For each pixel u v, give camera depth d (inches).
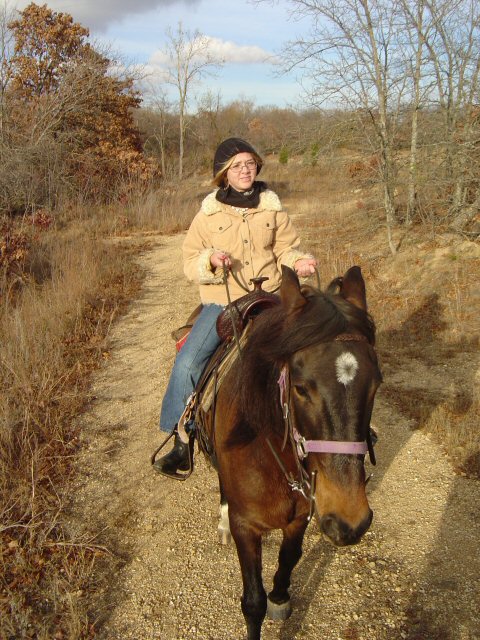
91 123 910.4
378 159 439.5
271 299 131.0
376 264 420.8
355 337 92.2
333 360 89.5
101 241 586.9
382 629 137.8
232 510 119.9
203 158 1628.9
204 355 143.5
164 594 151.8
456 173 409.4
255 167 144.7
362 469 88.7
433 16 400.2
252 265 144.9
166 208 792.3
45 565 155.8
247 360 109.3
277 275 148.9
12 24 932.0
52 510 180.4
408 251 422.9
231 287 145.1
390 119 432.1
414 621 139.2
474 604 142.6
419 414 231.9
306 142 466.0
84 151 873.5
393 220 448.8
